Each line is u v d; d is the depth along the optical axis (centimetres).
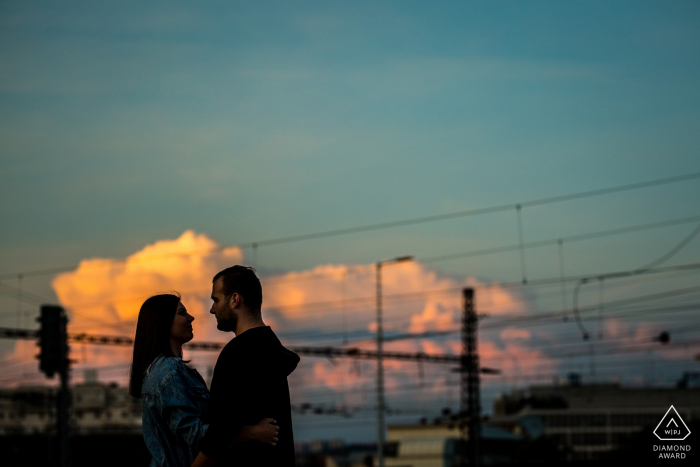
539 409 13338
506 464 6150
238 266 550
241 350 509
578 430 12950
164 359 529
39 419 10706
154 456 516
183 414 511
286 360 521
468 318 4372
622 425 12750
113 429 11262
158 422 519
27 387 10938
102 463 6400
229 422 490
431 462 9081
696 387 12456
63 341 2714
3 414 10738
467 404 4319
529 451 9319
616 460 5447
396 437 10169
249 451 496
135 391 539
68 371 2728
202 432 507
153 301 546
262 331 525
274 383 510
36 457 6216
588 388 13350
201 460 490
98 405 11894
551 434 13050
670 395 12588
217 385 504
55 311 2694
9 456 6150
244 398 498
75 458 6391
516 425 11419
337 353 4041
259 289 546
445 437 9212
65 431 2686
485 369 4688
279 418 513
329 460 12062
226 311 538
